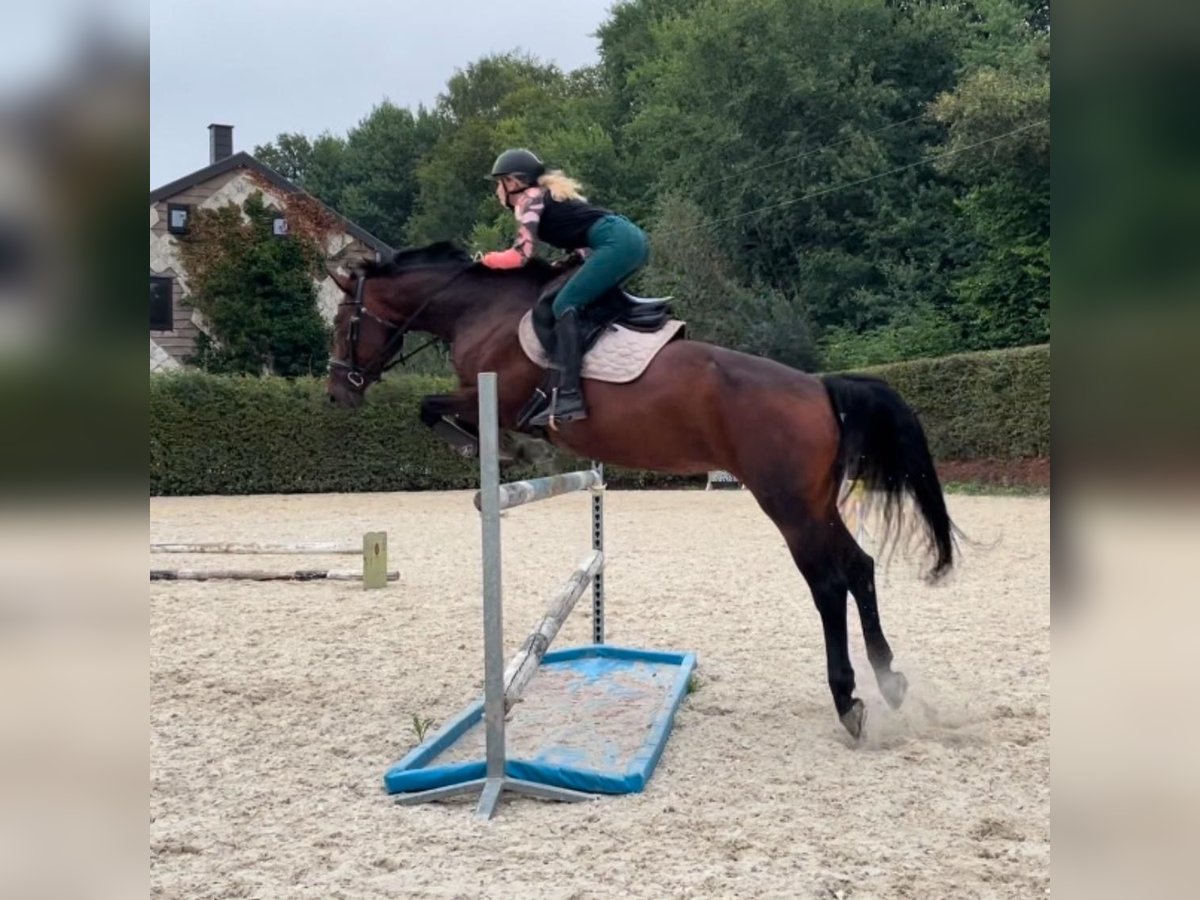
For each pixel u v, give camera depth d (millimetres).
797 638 5930
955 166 22453
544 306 3998
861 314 25828
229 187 21641
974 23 29688
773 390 3830
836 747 3809
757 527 12562
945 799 3232
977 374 16188
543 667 5051
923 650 5500
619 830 2977
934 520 3867
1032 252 20938
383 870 2734
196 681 5008
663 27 34500
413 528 12602
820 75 28422
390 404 19000
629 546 10625
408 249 4434
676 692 4270
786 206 27422
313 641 5980
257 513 14695
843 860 2734
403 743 3959
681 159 29984
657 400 3832
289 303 21406
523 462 4523
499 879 2643
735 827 2986
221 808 3246
